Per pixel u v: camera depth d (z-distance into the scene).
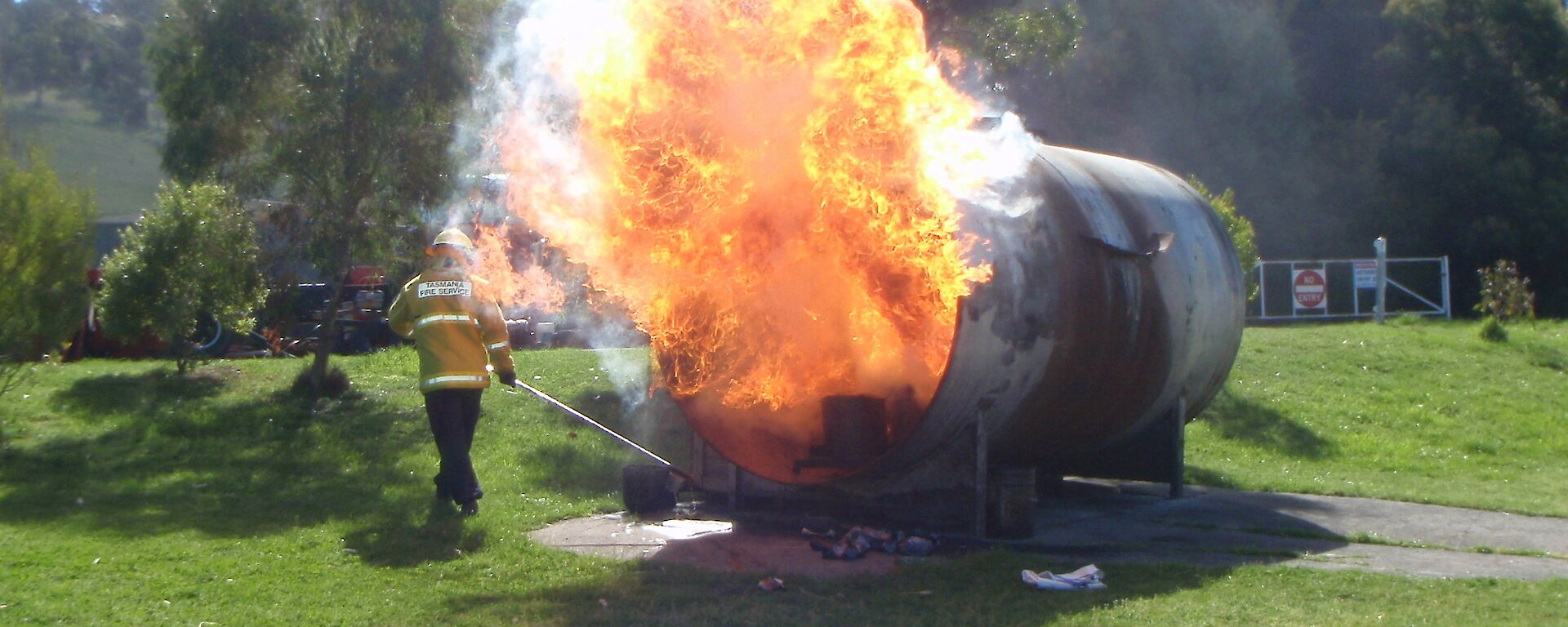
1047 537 7.99
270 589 6.30
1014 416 7.89
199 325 16.62
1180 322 8.90
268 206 13.12
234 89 12.19
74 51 47.81
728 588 6.46
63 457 9.83
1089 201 8.45
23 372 12.43
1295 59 41.56
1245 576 6.80
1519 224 37.28
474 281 8.43
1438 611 6.05
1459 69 39.31
